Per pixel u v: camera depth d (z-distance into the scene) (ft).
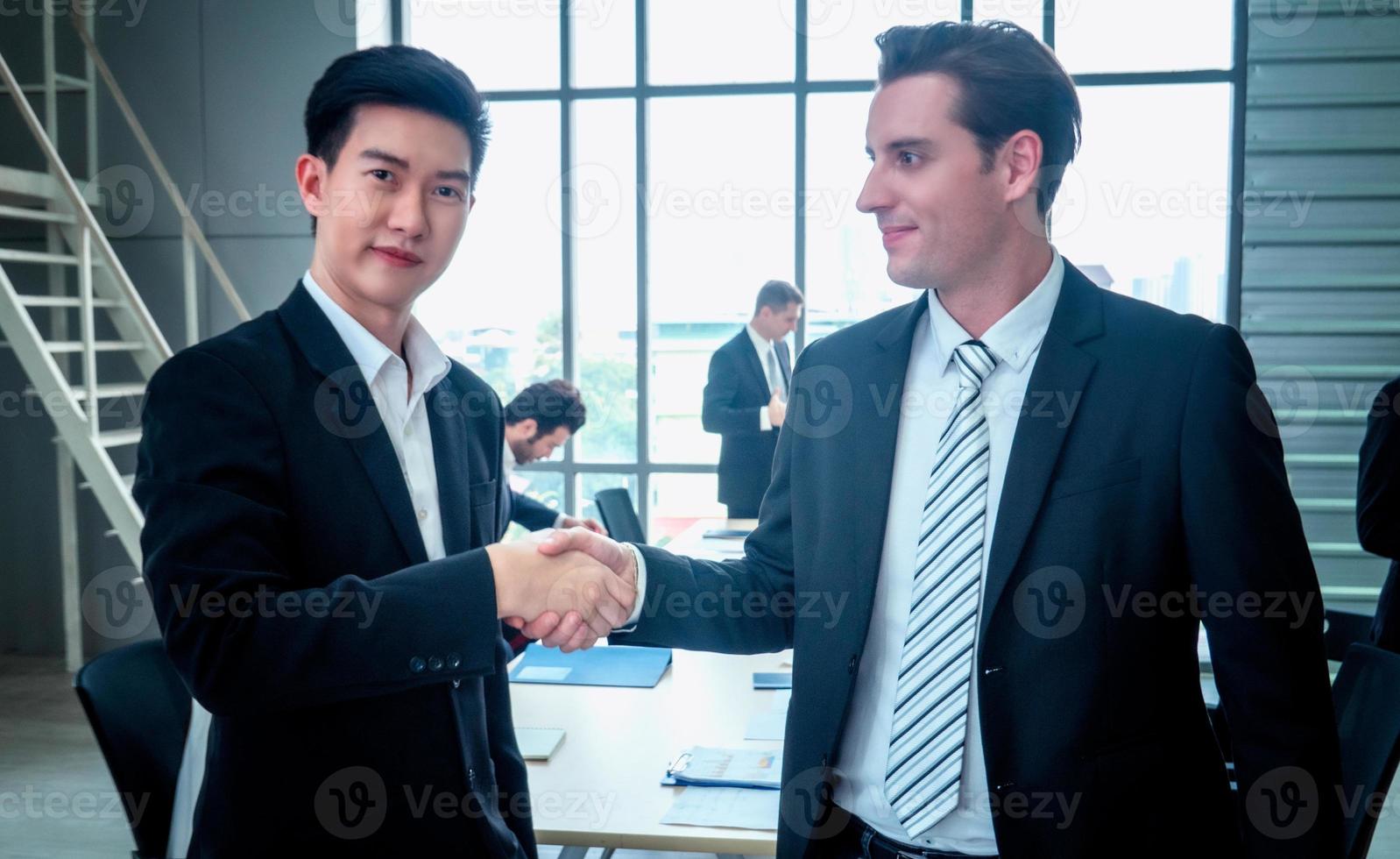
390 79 3.33
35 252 16.79
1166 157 16.75
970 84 3.52
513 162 18.28
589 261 18.35
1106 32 16.76
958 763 3.57
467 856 3.50
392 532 3.43
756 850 4.71
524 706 6.77
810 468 4.15
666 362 18.45
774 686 7.16
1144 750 3.47
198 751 4.65
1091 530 3.46
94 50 16.01
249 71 16.79
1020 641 3.49
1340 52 16.14
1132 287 16.93
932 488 3.71
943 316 3.90
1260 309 16.63
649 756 5.83
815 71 17.69
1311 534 16.60
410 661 3.11
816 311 18.06
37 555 17.03
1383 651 5.44
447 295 18.44
